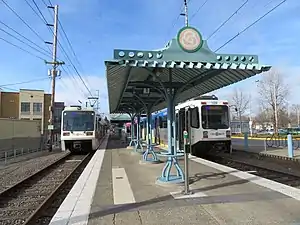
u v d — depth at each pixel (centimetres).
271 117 5588
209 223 579
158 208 685
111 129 7612
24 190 1121
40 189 1142
